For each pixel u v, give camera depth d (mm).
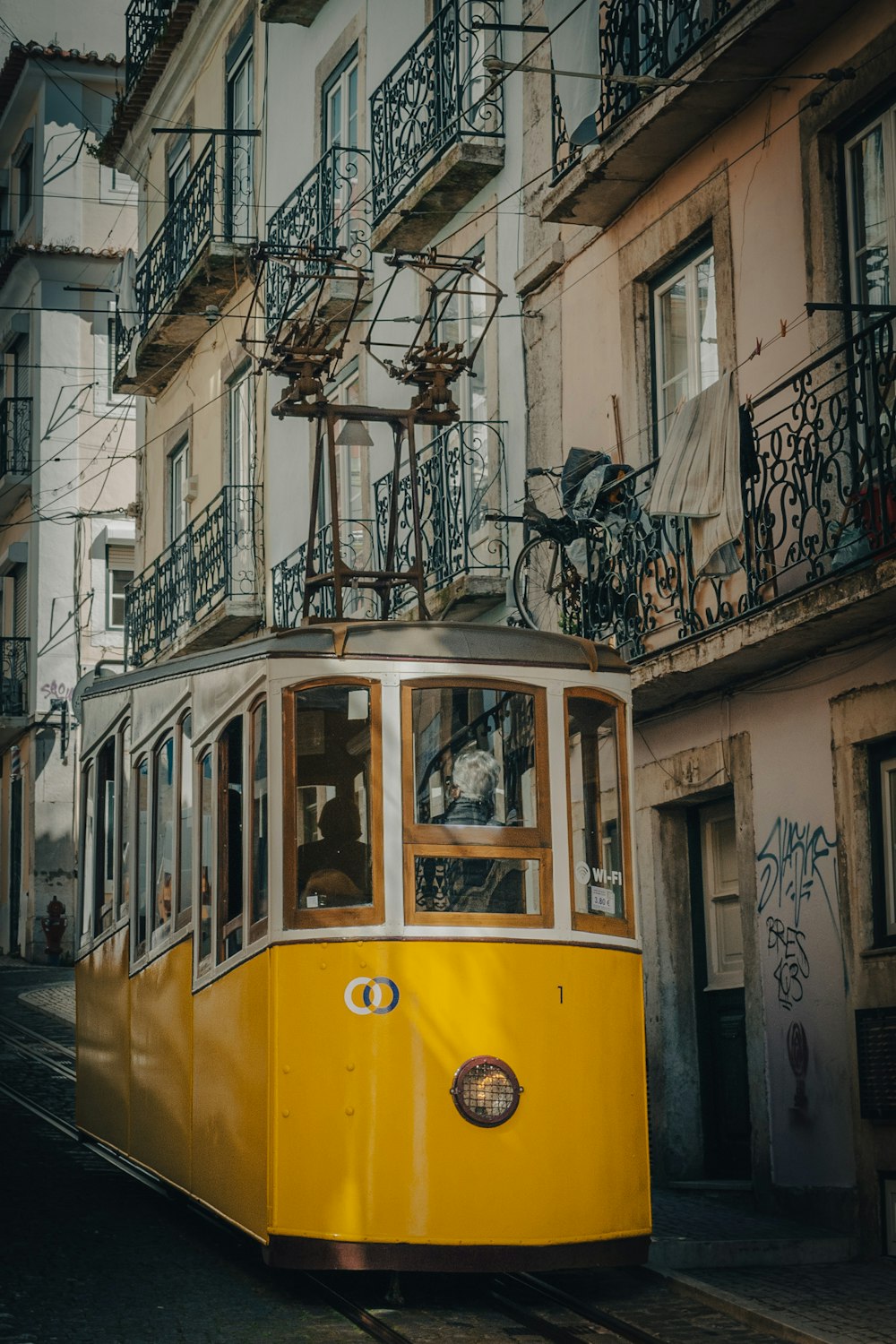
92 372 33750
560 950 9031
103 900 12750
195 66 25766
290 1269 9273
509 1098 8734
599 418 15102
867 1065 11102
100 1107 12508
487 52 17156
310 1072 8789
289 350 14578
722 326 13234
